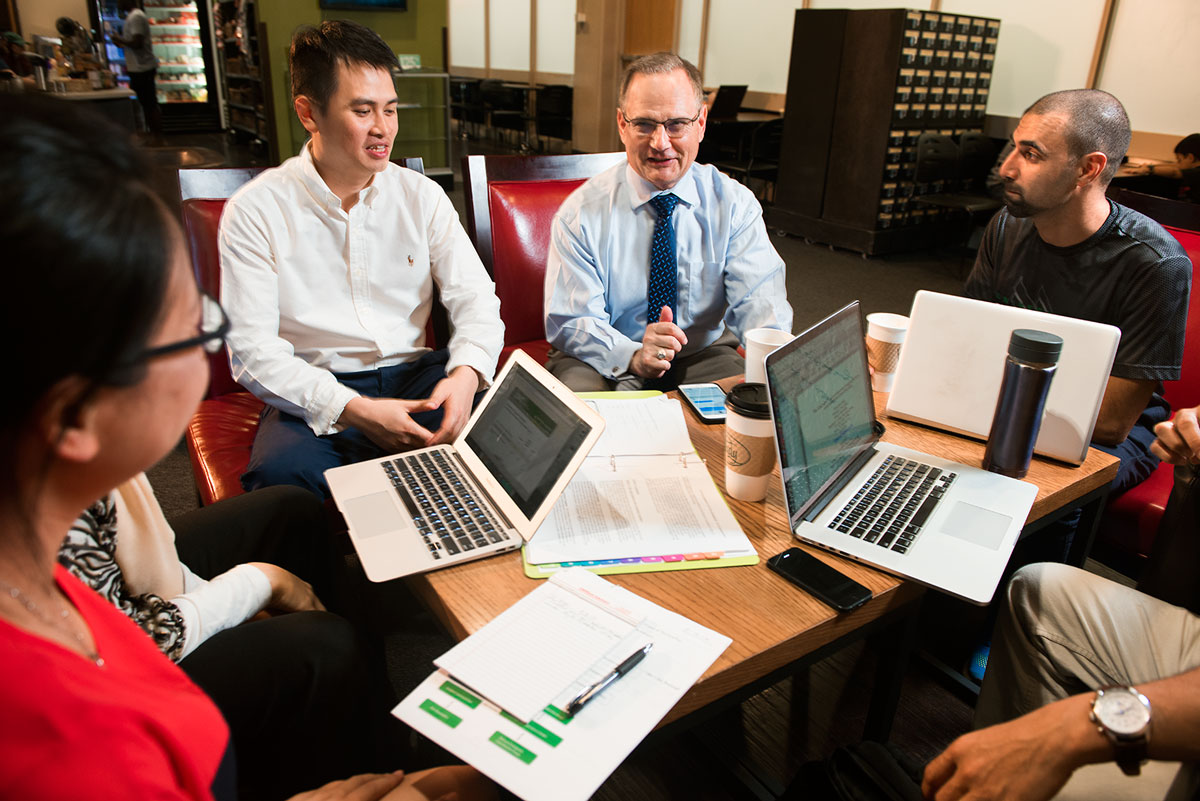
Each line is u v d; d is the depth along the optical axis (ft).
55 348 1.38
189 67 34.60
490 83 30.45
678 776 4.78
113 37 29.09
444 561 3.34
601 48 27.20
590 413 3.51
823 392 3.94
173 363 1.62
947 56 17.70
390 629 5.92
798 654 3.08
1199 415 4.08
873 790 3.21
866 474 4.16
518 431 3.88
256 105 27.94
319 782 3.40
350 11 21.93
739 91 21.56
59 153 1.38
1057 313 5.82
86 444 1.55
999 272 6.28
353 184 5.68
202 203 6.44
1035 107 5.41
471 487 3.93
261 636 3.29
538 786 2.31
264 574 3.58
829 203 19.30
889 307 14.65
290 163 5.73
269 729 3.26
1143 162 14.39
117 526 3.02
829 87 18.53
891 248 18.71
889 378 5.21
